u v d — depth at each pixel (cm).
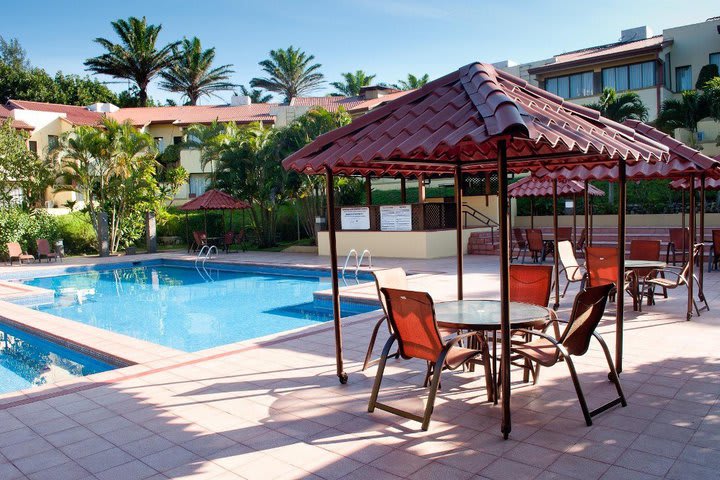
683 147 711
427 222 1936
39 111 3325
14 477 380
